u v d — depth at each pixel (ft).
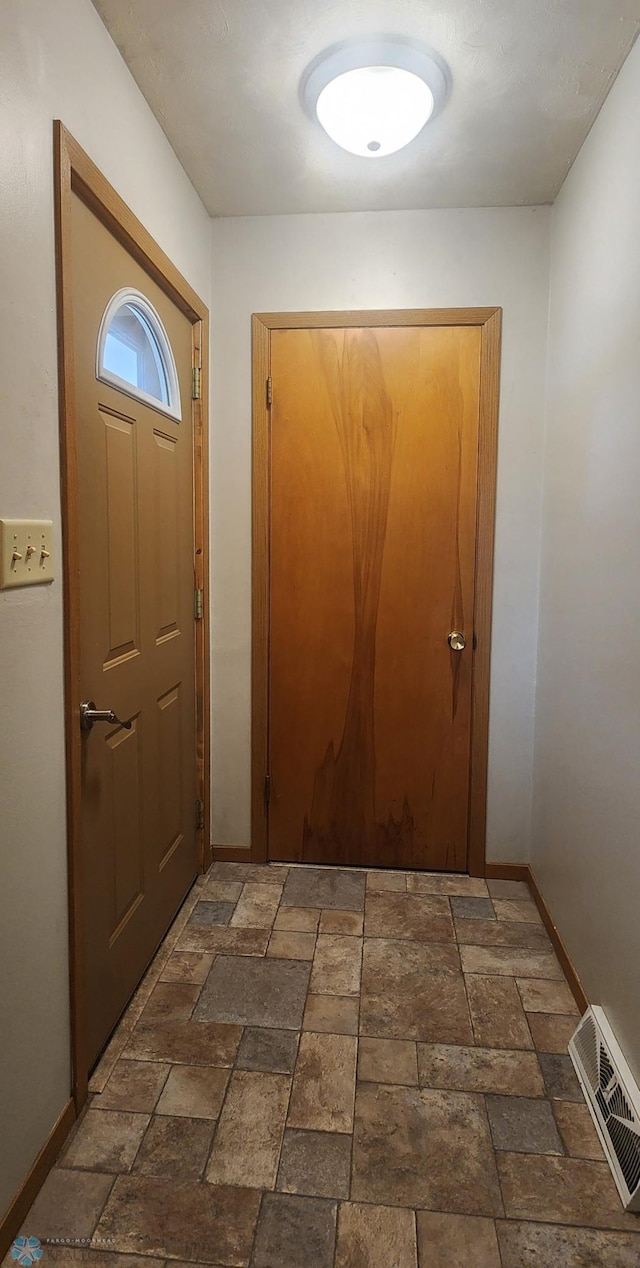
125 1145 4.45
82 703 4.70
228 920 7.14
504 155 6.40
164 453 6.47
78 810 4.52
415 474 7.80
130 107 5.24
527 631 7.90
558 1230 3.95
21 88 3.63
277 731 8.29
